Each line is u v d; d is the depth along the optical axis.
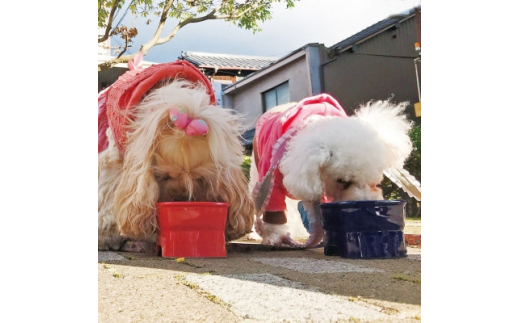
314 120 1.09
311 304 0.54
